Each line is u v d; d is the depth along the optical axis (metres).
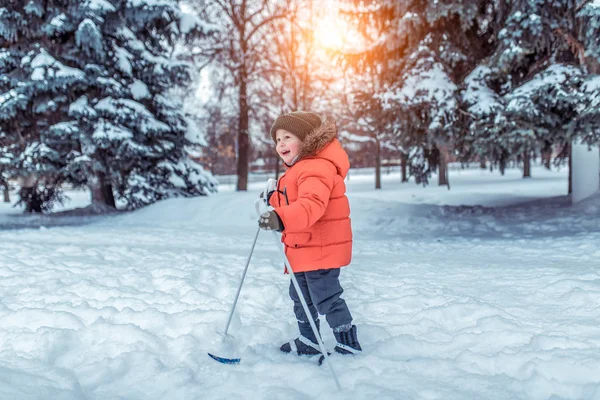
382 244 8.48
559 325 3.21
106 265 5.54
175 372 2.54
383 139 28.58
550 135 10.23
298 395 2.31
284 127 2.73
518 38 9.52
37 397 2.10
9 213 18.23
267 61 24.84
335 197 2.72
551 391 2.29
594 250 6.74
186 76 17.09
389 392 2.27
